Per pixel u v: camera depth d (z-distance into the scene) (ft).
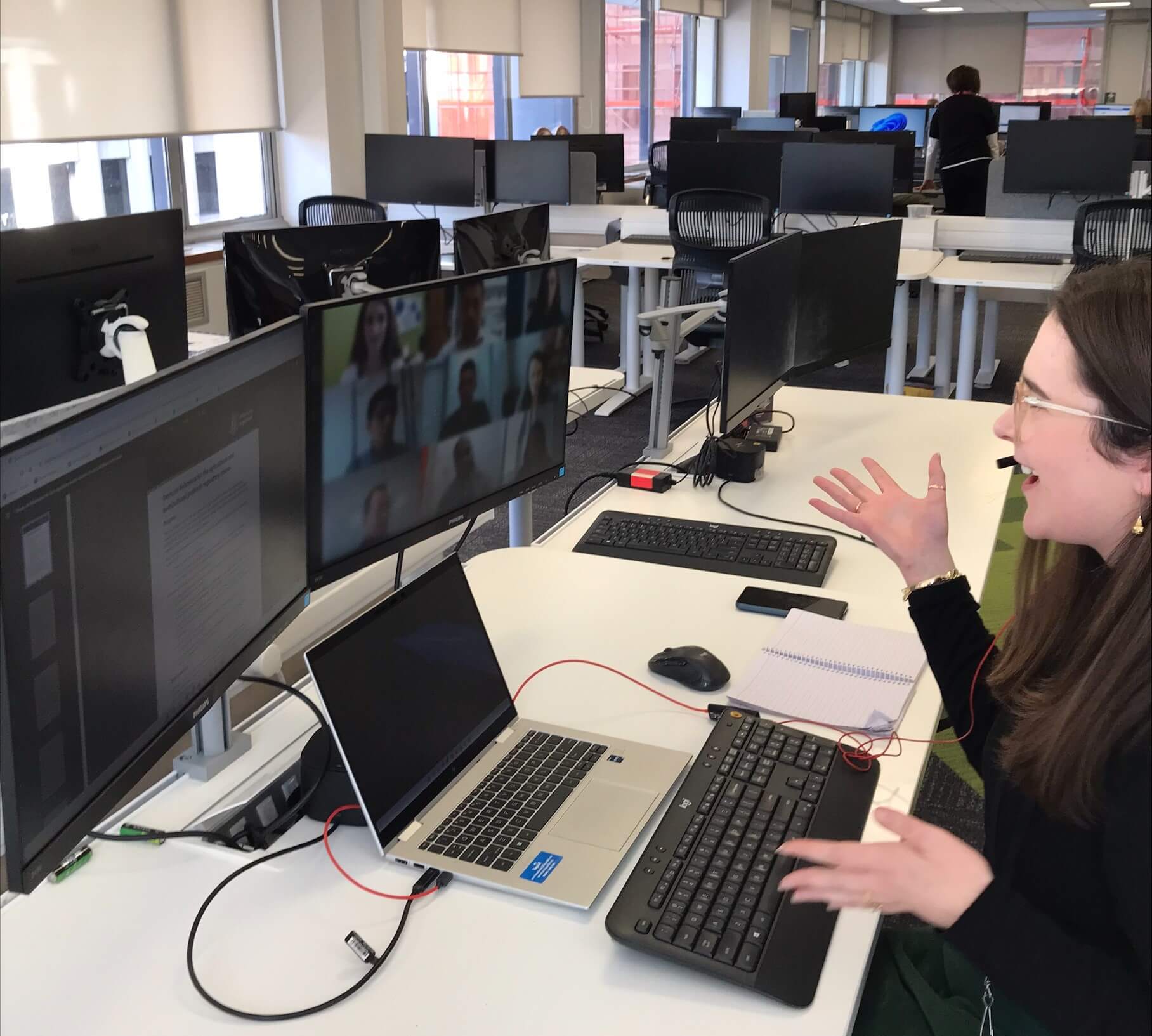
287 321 3.98
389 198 19.39
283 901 3.51
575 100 29.68
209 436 3.42
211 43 16.94
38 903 3.50
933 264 16.63
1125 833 2.68
